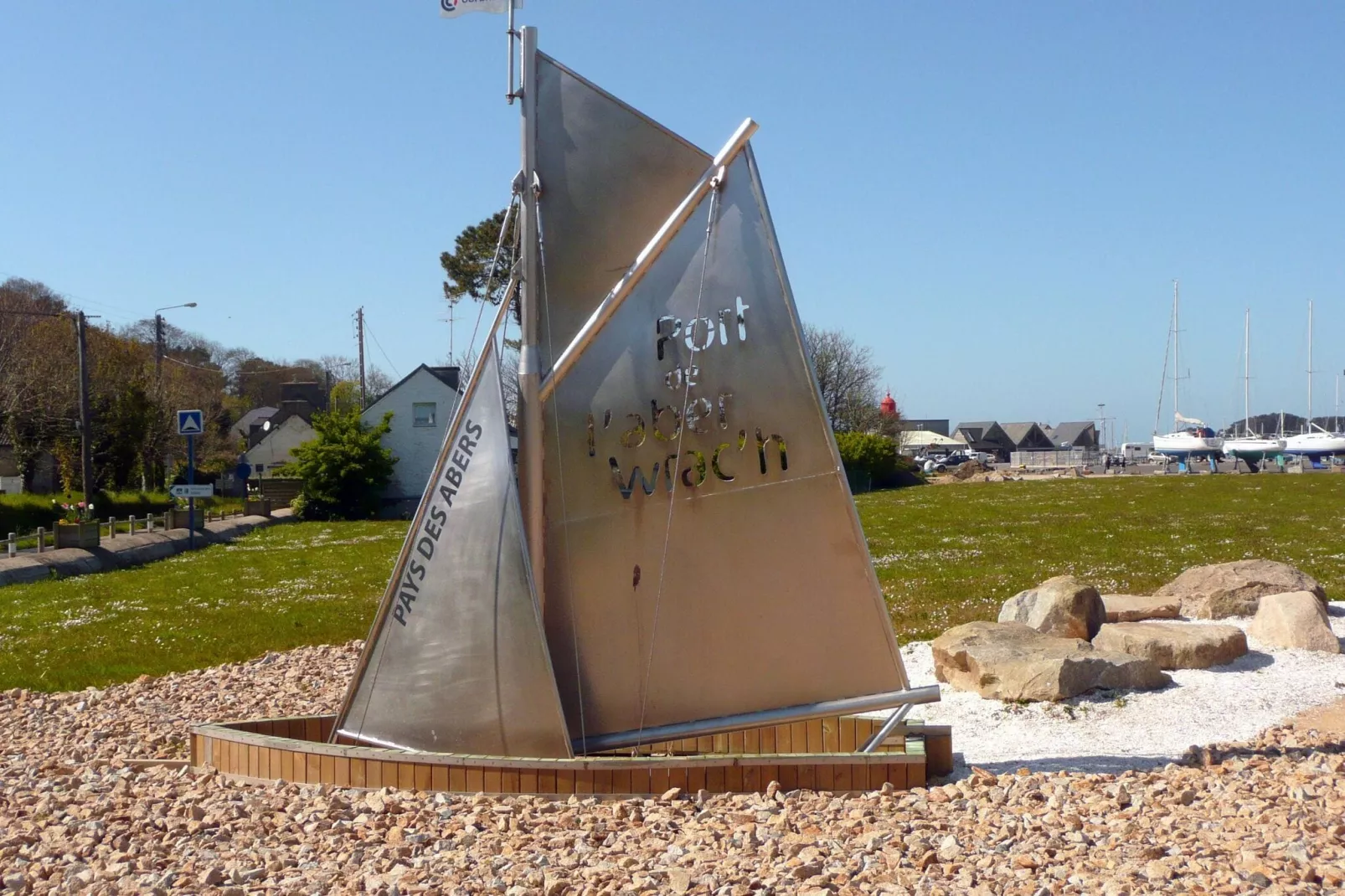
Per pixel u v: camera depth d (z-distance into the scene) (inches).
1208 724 381.4
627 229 330.0
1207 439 3843.5
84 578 1052.5
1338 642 474.0
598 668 328.2
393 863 257.1
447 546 328.2
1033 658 422.0
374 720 333.7
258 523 1913.1
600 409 328.8
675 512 326.6
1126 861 241.1
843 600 321.4
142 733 427.8
